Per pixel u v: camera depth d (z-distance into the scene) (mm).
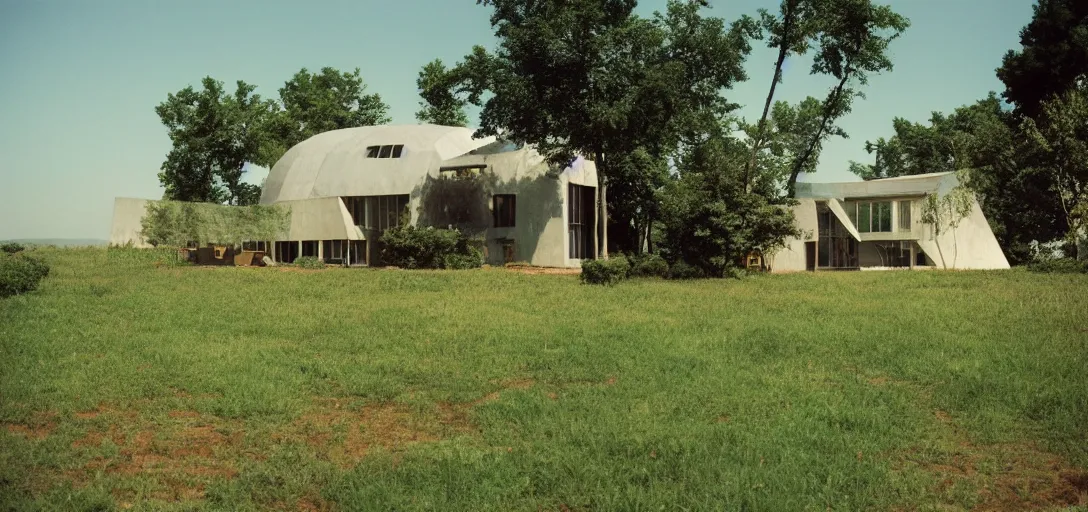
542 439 8133
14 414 8891
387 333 15617
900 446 7969
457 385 10695
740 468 7105
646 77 38125
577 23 37844
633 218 54375
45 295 22109
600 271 28359
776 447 7750
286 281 28500
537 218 46531
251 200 66375
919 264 47000
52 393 9961
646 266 32500
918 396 10102
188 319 17406
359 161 53688
